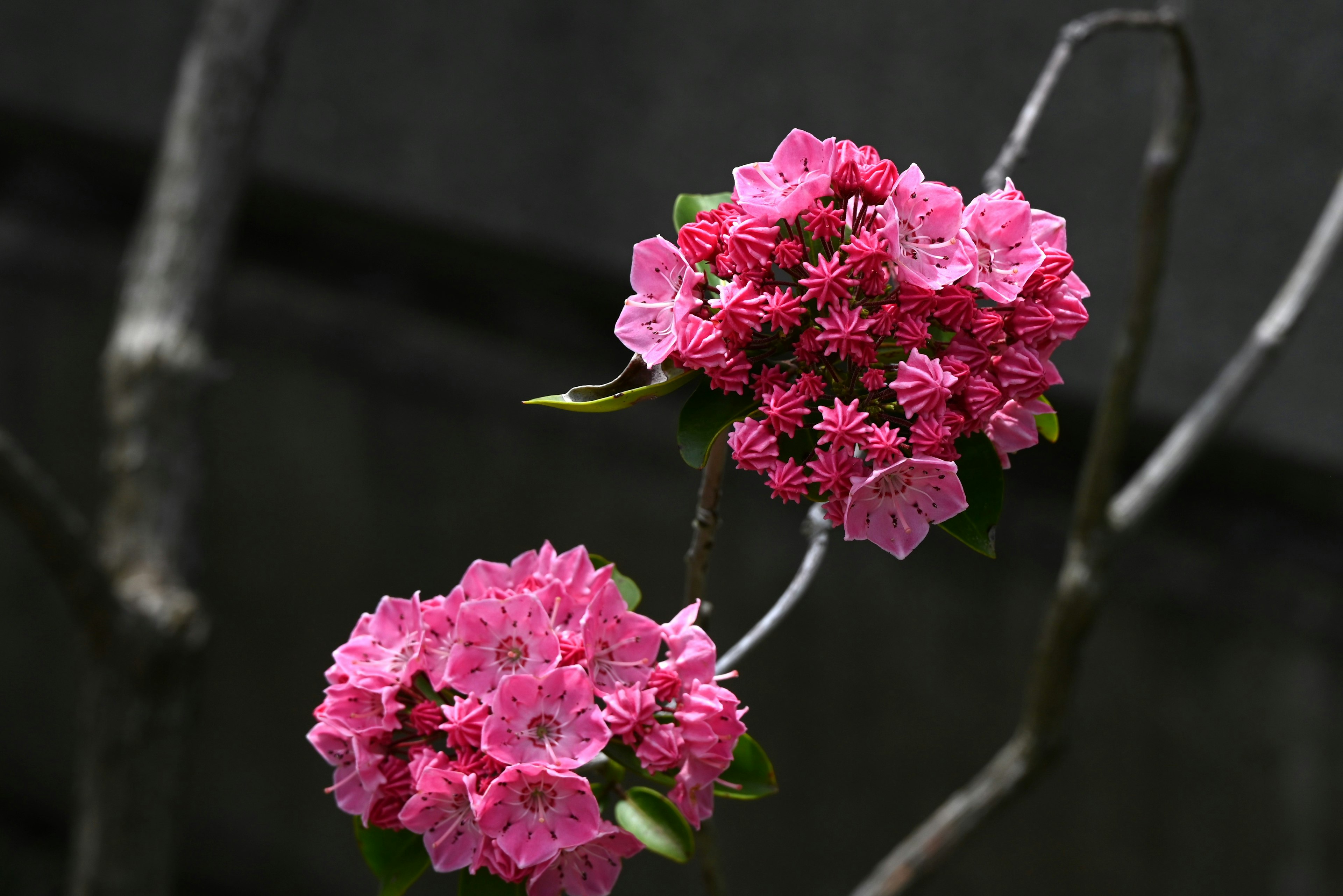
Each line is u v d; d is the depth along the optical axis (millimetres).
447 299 2357
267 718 2455
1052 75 1165
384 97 2180
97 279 2389
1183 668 2111
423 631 1060
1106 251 1974
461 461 2320
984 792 1238
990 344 1055
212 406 2398
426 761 1052
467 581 1062
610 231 2139
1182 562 2109
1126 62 1918
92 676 1433
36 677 2578
